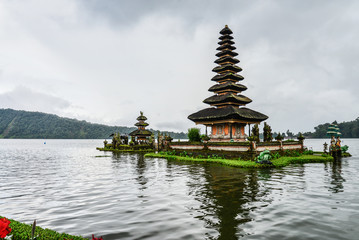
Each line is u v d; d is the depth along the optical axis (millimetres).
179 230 8781
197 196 13883
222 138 42469
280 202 12477
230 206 11812
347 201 12648
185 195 14172
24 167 31984
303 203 12273
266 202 12484
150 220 9938
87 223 9734
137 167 29047
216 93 47781
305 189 15500
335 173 22266
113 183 18734
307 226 9141
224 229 8844
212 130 45438
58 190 16641
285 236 8188
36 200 13867
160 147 50375
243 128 44812
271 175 21172
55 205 12672
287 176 20609
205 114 44062
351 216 10289
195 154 38906
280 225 9242
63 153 64688
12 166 33375
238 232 8555
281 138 37312
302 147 42000
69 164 35312
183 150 41875
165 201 12945
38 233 7359
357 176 20547
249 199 13094
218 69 46406
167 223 9547
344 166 27766
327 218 10047
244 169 25312
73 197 14414
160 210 11320
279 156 33656
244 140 43469
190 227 9070
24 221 10188
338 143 40750
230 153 33281
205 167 27438
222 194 14281
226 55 47000
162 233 8516
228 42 47094
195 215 10492
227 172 23156
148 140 77250
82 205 12539
